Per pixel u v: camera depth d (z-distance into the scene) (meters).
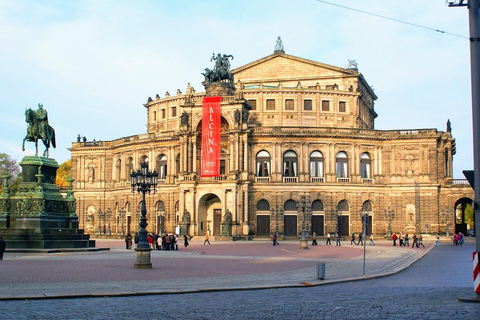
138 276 47.28
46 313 28.97
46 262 60.66
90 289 38.28
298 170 139.50
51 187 82.75
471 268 58.94
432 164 139.25
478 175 32.06
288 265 60.38
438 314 27.83
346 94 152.88
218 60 142.62
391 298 34.19
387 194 141.38
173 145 145.88
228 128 139.50
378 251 88.31
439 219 139.88
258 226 138.25
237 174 134.25
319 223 138.62
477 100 32.66
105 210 160.12
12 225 79.12
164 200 145.75
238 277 47.38
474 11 33.25
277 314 28.72
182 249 94.88
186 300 34.44
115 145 158.12
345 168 141.50
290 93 150.75
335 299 34.31
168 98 159.62
